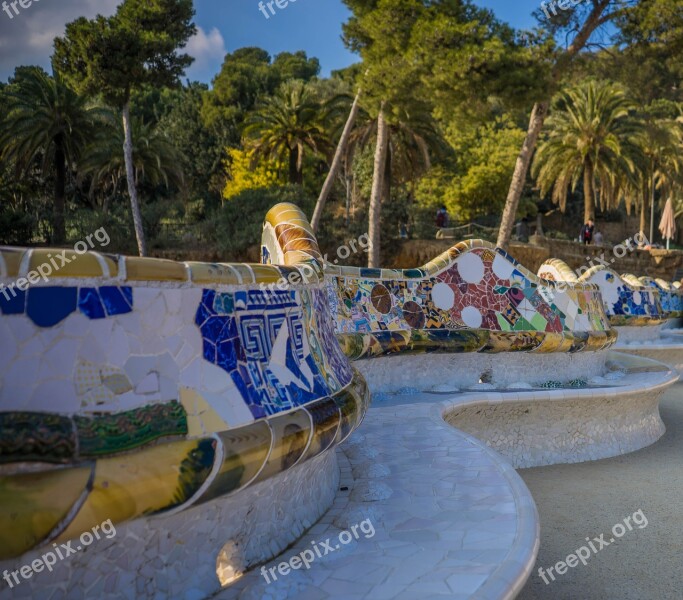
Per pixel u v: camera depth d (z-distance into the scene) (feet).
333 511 13.98
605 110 110.11
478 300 27.86
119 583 8.87
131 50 73.51
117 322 8.77
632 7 52.95
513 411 26.53
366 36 65.31
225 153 137.28
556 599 16.08
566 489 24.03
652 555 18.33
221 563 10.99
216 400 9.73
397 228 101.86
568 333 29.78
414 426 20.88
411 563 11.42
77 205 118.01
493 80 51.85
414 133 96.32
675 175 123.85
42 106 91.25
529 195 148.97
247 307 10.89
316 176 140.87
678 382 49.14
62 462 7.79
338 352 15.14
